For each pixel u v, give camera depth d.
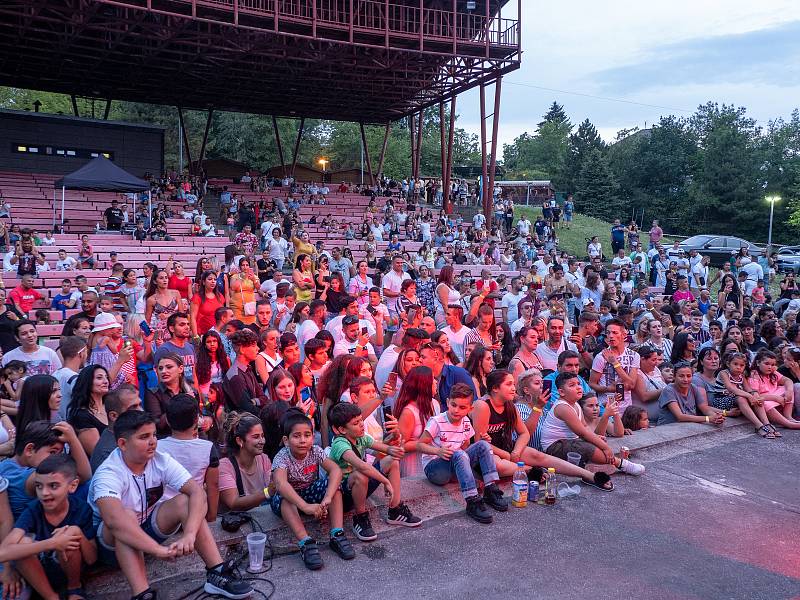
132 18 21.91
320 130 76.50
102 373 5.39
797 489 6.29
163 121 58.50
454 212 34.12
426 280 13.41
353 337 8.25
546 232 30.38
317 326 8.64
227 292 10.45
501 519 5.36
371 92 32.38
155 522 4.16
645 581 4.38
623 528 5.24
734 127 68.25
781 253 34.88
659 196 79.81
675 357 9.23
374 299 9.97
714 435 7.86
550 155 102.69
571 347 9.19
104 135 27.97
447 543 4.89
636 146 83.75
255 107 37.41
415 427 5.82
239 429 5.10
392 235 27.05
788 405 8.38
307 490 4.96
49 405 4.99
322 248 22.23
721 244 32.00
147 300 9.48
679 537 5.11
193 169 38.03
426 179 41.06
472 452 5.67
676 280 20.08
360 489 4.86
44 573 3.85
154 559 4.48
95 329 6.97
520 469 5.68
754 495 6.08
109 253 18.77
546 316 10.94
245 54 26.42
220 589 4.03
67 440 4.41
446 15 28.33
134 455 4.03
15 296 12.57
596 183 72.81
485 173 28.72
